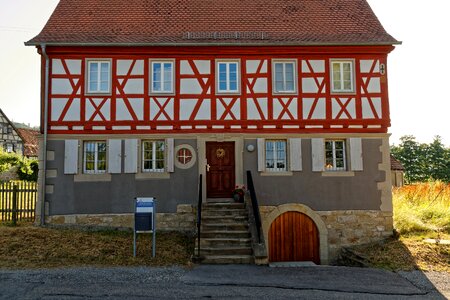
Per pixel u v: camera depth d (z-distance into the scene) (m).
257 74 14.00
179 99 13.85
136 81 13.80
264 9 15.62
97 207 13.44
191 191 13.62
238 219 12.22
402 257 11.20
